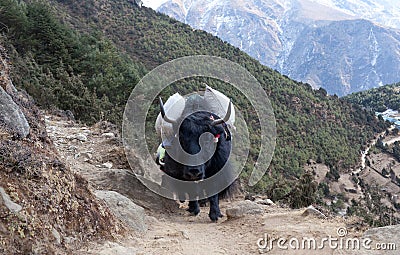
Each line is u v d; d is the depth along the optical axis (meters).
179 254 4.26
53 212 3.92
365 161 49.84
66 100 16.92
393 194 39.50
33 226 3.60
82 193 4.49
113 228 4.54
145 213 6.23
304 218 5.46
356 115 61.28
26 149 4.27
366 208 17.83
